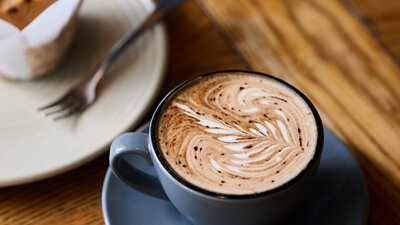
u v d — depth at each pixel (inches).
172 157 14.7
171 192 14.7
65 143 18.3
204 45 21.4
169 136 15.1
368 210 15.7
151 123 15.1
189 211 14.9
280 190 13.8
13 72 20.2
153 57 20.7
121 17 22.4
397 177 17.5
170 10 22.0
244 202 13.7
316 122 15.1
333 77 20.1
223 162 14.6
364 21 21.8
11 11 18.0
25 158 17.8
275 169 14.4
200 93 16.0
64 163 17.5
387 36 21.2
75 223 17.0
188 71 20.7
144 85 19.9
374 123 18.8
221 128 15.3
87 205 17.4
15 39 18.8
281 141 14.9
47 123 19.0
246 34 21.6
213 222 14.9
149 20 21.6
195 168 14.5
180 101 15.8
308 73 20.3
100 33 22.0
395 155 18.0
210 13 22.5
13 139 18.5
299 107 15.6
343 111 19.1
